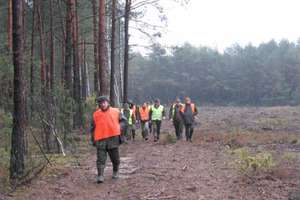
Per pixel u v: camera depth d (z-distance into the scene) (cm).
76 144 1856
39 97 1647
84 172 1260
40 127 1650
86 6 3306
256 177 1155
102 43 2517
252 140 2122
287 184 1085
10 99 1388
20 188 1053
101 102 1138
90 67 4781
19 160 1091
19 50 1080
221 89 10794
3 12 2752
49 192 1028
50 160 1405
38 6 2662
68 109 1777
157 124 2320
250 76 10644
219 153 1662
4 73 1388
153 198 975
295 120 4059
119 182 1130
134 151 1800
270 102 10362
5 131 1309
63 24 2912
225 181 1124
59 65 3538
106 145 1128
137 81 10600
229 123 3866
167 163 1422
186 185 1088
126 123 1156
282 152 1695
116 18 3016
